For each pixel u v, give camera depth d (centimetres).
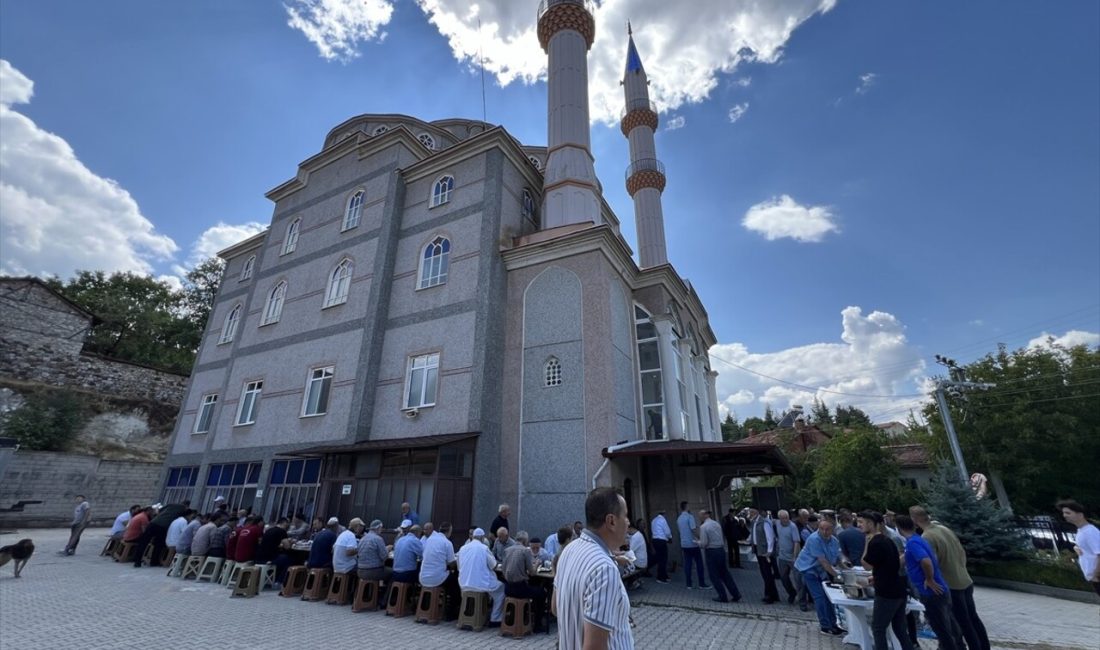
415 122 2916
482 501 1354
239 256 2752
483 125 3288
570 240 1596
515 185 1930
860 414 6956
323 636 771
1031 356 2545
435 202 1920
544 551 990
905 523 644
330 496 1496
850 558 852
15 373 2630
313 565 1073
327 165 2367
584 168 2083
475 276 1652
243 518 1435
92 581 1166
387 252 1884
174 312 4278
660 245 2697
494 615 862
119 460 2691
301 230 2309
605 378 1418
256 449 1905
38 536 2077
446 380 1553
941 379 2228
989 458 2358
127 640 727
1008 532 1589
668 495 1571
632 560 823
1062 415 2284
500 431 1496
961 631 634
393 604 930
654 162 2870
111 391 2969
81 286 3906
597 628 237
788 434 3816
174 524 1422
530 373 1536
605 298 1530
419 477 1346
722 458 1527
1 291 2683
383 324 1789
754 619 902
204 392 2389
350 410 1667
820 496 2609
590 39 2462
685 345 1956
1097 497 2178
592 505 291
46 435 2448
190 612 902
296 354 1980
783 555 1026
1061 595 1361
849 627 738
